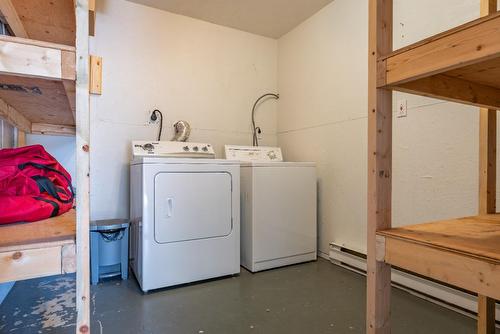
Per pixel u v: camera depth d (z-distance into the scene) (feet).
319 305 5.79
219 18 9.34
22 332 4.78
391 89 2.84
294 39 9.92
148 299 6.08
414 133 6.29
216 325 5.07
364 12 7.48
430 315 5.29
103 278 7.21
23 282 6.84
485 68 2.72
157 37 8.83
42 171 4.69
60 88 3.43
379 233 2.84
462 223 3.29
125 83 8.41
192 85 9.34
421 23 6.15
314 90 9.07
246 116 10.26
